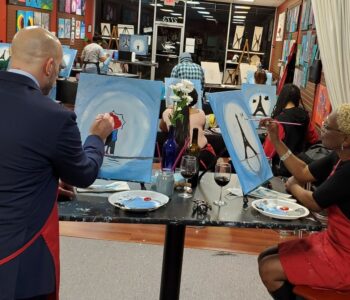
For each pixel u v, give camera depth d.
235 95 2.29
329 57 3.32
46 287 1.49
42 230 1.48
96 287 2.71
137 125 2.09
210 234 3.60
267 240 3.56
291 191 2.03
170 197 2.00
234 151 2.03
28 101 1.42
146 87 2.12
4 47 5.23
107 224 3.69
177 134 2.21
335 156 2.09
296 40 7.42
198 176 2.25
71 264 2.97
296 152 3.72
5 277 1.40
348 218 1.83
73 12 11.10
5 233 1.40
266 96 4.58
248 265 3.13
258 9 12.78
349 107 1.88
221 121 2.03
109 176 2.04
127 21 12.86
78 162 1.49
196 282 2.85
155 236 3.52
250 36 12.99
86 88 2.12
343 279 1.84
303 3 7.03
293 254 1.94
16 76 1.45
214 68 9.91
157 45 13.00
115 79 2.13
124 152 2.06
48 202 1.50
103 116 1.76
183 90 2.16
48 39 1.50
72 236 3.41
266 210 1.90
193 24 12.99
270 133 2.25
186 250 3.29
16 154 1.39
